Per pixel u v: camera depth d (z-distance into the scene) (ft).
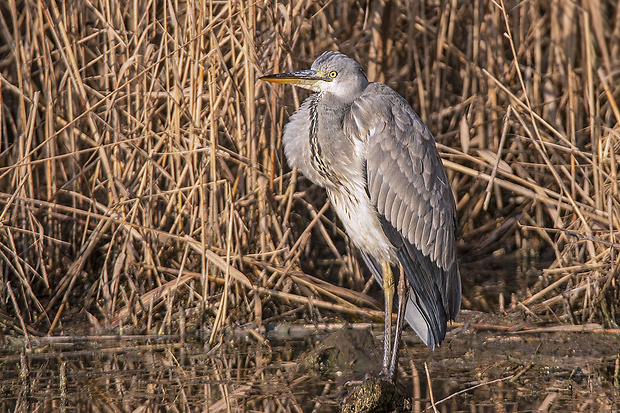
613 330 31.07
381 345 30.94
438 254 28.25
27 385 26.91
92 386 26.81
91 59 38.24
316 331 33.14
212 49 32.55
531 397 25.46
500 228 40.78
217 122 33.94
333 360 29.35
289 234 35.35
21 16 37.55
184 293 34.65
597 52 48.67
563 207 35.94
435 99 40.93
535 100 40.73
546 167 40.14
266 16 35.14
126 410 24.63
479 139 40.78
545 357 29.63
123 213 33.96
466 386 26.71
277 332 33.09
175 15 33.24
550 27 44.75
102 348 31.09
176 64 33.30
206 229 34.96
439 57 40.78
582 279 33.86
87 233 36.40
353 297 34.30
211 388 26.68
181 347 31.22
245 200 34.55
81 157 36.94
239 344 31.60
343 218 29.73
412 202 27.76
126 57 34.09
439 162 28.91
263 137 34.63
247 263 34.99
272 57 34.09
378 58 39.60
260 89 35.78
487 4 40.86
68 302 34.53
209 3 32.99
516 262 39.37
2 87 38.65
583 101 41.81
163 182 37.55
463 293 36.24
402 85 42.37
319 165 29.09
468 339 31.55
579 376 27.53
